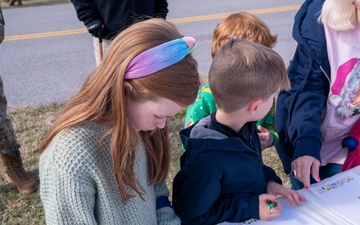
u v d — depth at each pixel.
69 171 1.03
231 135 1.37
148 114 1.07
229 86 1.30
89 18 3.19
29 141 3.53
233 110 1.33
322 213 1.37
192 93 1.06
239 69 1.29
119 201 1.14
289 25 7.31
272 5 8.95
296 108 1.73
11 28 8.20
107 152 1.09
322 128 1.85
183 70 1.03
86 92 1.08
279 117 1.83
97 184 1.08
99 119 1.07
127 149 1.07
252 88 1.28
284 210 1.39
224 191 1.38
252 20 1.87
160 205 1.40
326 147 1.91
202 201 1.31
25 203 2.80
